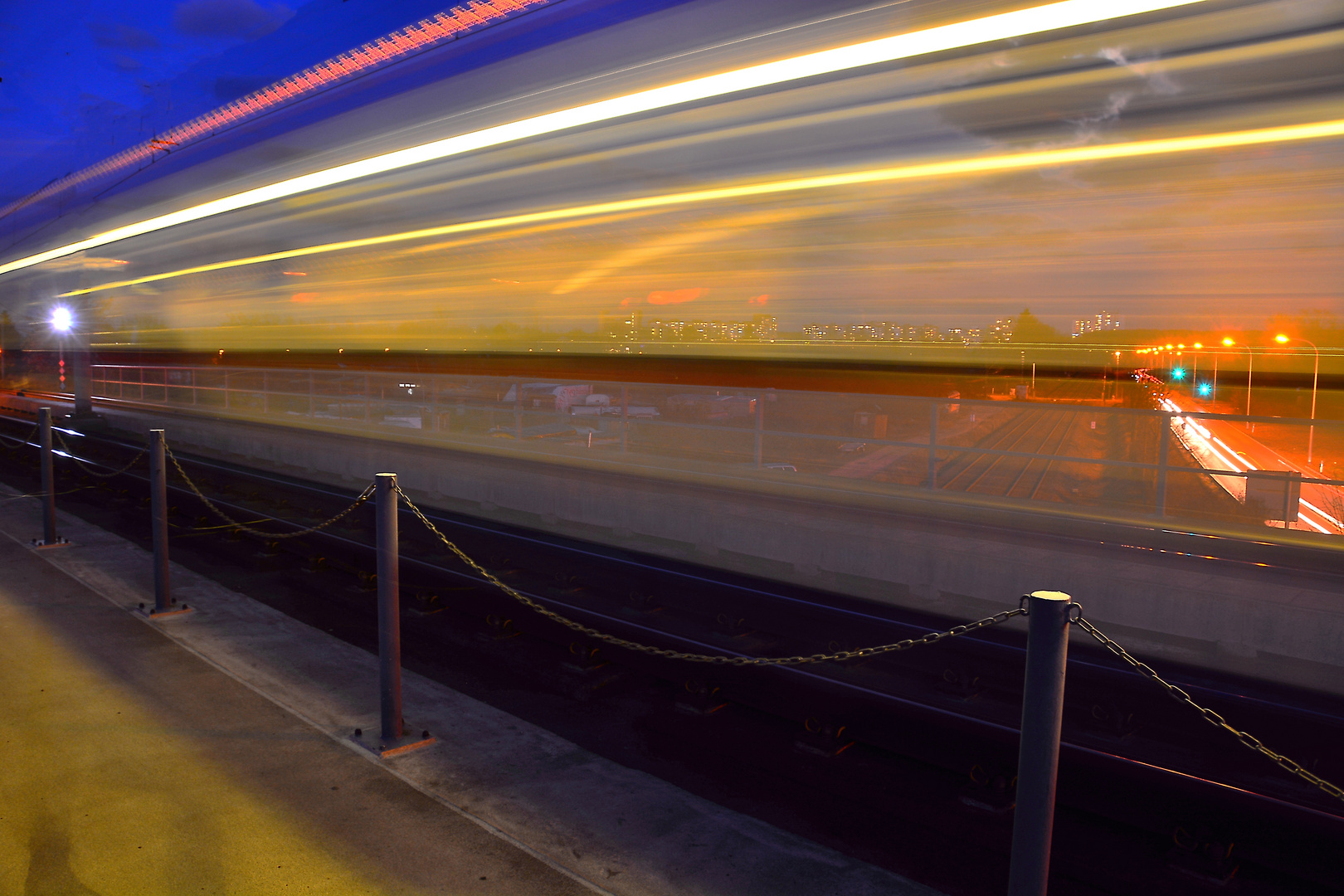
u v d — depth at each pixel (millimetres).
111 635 5551
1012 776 3912
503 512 8070
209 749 4023
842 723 4461
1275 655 4090
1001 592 4930
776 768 4242
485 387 13133
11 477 12914
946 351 6891
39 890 2928
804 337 6602
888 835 3660
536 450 9250
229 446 12336
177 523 9477
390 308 9000
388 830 3377
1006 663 4434
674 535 6660
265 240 10508
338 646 5566
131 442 13898
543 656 5707
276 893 2947
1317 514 14406
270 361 12742
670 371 7598
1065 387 19078
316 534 8133
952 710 4164
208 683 4828
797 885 3115
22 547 7891
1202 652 4250
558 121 7062
